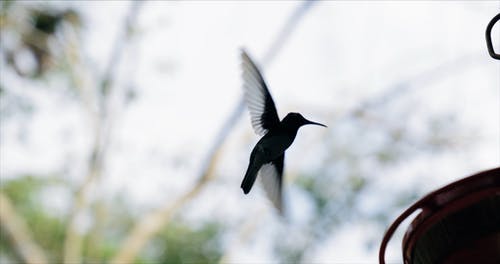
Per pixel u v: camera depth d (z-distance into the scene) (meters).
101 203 13.49
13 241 12.98
